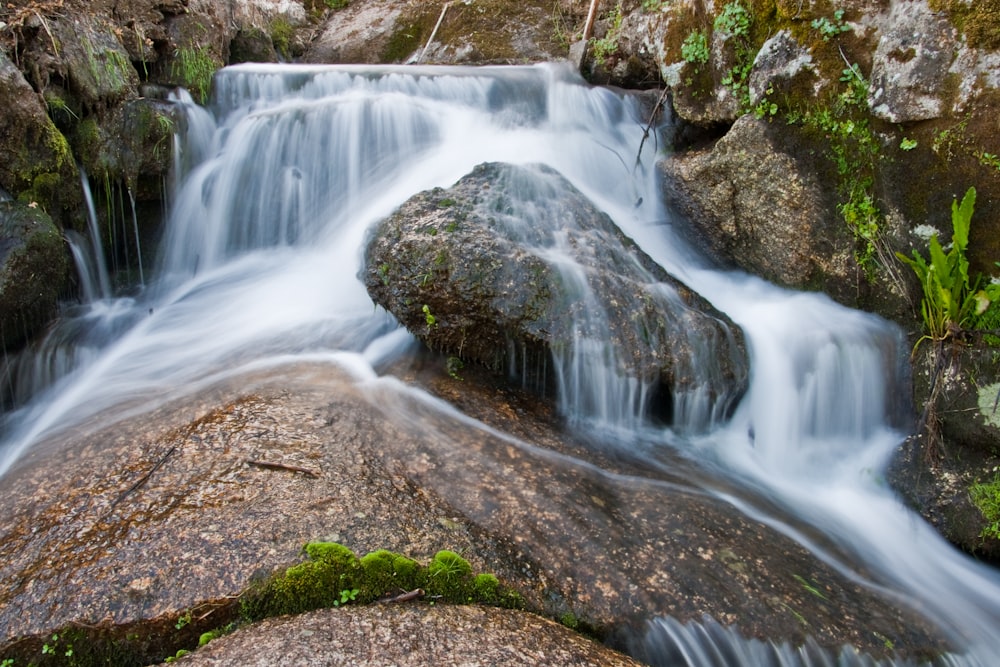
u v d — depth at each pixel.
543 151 6.00
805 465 4.19
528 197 4.81
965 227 3.61
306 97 6.95
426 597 2.77
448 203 4.63
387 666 2.36
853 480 4.05
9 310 4.42
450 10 9.34
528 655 2.53
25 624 2.63
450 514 3.25
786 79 4.49
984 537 3.63
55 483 3.37
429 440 3.76
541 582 3.00
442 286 4.21
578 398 4.23
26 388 4.54
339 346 4.71
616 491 3.64
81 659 2.63
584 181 5.95
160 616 2.64
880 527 3.76
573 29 8.86
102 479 3.36
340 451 3.52
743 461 4.17
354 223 5.74
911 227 4.10
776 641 2.92
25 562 2.89
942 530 3.75
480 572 2.93
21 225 4.51
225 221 6.09
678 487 3.78
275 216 6.18
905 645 3.00
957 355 3.80
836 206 4.40
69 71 5.27
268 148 6.12
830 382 4.26
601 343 4.14
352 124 6.23
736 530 3.48
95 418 3.96
